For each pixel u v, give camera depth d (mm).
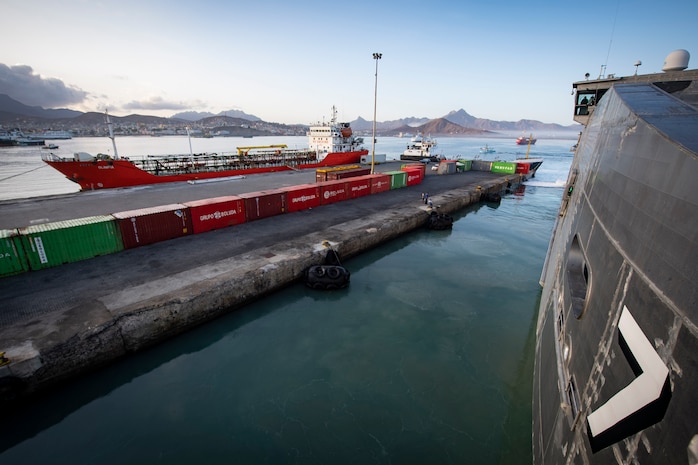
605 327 5859
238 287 15766
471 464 9156
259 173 55469
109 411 10617
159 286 14789
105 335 11773
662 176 4812
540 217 36156
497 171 65000
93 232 17641
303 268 18906
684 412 3486
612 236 6504
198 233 22422
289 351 13617
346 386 11859
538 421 9008
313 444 9688
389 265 22172
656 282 4445
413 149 86875
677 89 14867
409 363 13039
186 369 12500
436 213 31500
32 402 10469
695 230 3793
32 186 54906
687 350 3584
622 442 4477
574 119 23188
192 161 49812
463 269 21859
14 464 8953
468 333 14984
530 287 19500
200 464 9055
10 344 10688
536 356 12406
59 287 14484
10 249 15305
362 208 31312
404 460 9242
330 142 71625
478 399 11352
